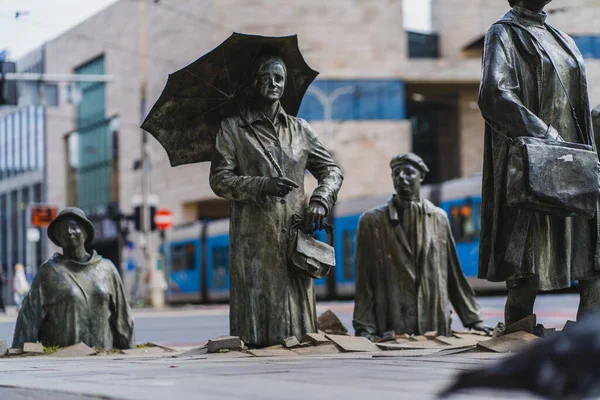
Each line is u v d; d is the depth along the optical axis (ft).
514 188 21.71
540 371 7.23
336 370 17.33
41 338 33.86
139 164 140.46
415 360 20.38
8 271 260.83
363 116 196.03
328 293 116.88
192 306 132.05
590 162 21.93
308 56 195.00
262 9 192.75
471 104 206.28
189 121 28.68
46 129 244.22
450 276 37.86
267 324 27.37
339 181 28.37
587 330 7.29
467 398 11.01
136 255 208.44
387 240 36.73
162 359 25.21
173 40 201.87
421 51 199.52
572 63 24.09
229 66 27.84
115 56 219.20
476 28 198.90
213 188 27.63
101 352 32.83
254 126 28.02
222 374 16.81
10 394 14.60
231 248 27.96
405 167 36.78
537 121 22.49
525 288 24.16
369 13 196.34
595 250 23.61
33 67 232.12
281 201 27.48
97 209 228.84
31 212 116.78
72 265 34.09
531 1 24.20
